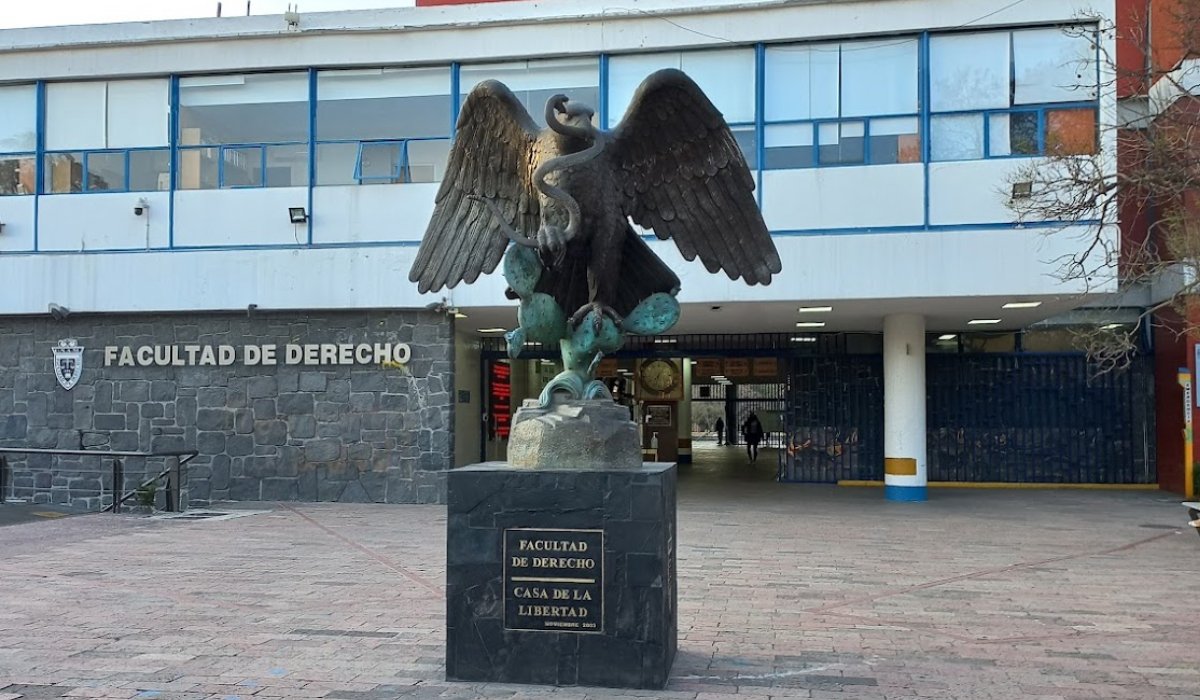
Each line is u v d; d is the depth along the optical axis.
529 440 5.64
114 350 16.61
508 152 5.96
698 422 50.81
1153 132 11.17
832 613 7.69
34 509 15.25
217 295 16.14
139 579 9.12
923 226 14.26
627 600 5.36
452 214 6.14
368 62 15.97
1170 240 11.54
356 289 15.86
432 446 15.92
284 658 6.20
